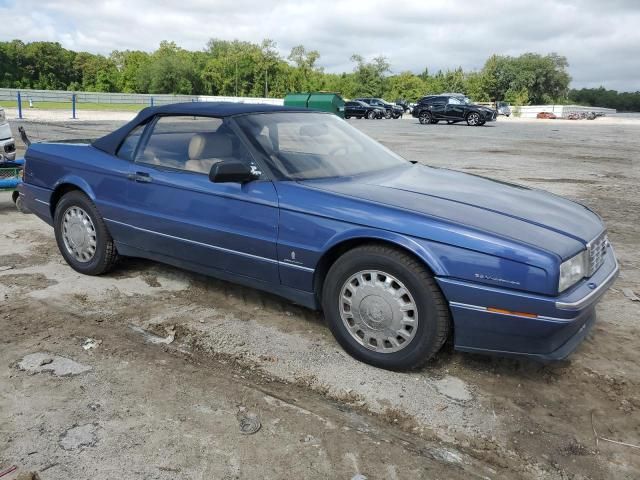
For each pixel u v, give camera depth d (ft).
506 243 9.24
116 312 12.98
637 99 476.54
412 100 348.18
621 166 44.91
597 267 10.57
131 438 8.36
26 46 353.72
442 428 8.87
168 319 12.64
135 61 362.53
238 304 13.60
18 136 55.98
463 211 10.28
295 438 8.46
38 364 10.48
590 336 12.41
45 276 15.29
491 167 43.27
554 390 10.14
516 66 343.46
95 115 103.91
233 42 338.13
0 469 7.62
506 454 8.31
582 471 8.01
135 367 10.48
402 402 9.54
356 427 8.80
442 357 11.18
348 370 10.57
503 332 9.44
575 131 102.99
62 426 8.61
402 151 55.52
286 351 11.27
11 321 12.36
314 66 326.44
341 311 10.85
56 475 7.53
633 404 9.77
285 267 11.26
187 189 12.50
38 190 16.01
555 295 9.04
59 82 364.38
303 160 12.27
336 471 7.77
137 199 13.55
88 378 10.03
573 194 31.19
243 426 8.73
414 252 9.66
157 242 13.42
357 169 12.73
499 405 9.59
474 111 117.29
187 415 8.98
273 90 318.24
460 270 9.41
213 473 7.66
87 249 15.07
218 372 10.39
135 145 14.06
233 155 12.14
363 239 10.34
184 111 13.38
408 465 7.95
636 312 13.88
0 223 21.06
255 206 11.45
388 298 10.21
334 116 15.29
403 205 10.35
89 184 14.56
